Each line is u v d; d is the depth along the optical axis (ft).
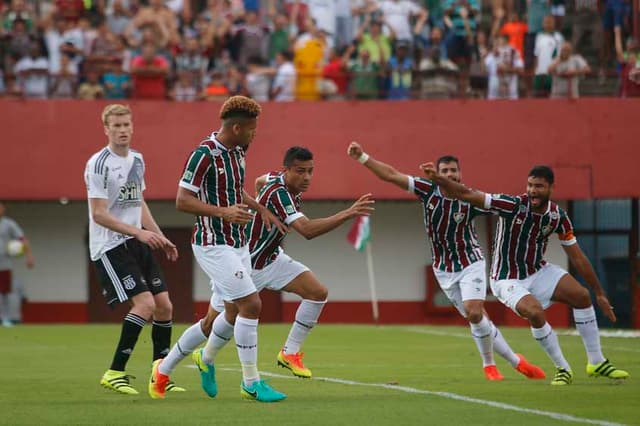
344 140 244.42
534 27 244.22
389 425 72.49
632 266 256.93
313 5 245.86
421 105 244.63
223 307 88.69
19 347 159.12
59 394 94.12
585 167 244.01
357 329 211.00
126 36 246.88
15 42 243.81
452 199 110.01
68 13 246.06
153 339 97.40
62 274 260.42
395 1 246.68
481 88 244.63
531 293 106.22
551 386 99.30
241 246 86.63
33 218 259.60
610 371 104.99
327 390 96.43
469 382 104.73
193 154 84.48
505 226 105.70
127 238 94.84
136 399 89.51
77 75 242.17
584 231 259.19
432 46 244.22
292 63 243.40
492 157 244.42
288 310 258.78
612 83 245.24
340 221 88.63
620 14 243.81
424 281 260.62
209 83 244.01
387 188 245.04
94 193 93.30
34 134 243.81
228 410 81.00
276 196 91.09
